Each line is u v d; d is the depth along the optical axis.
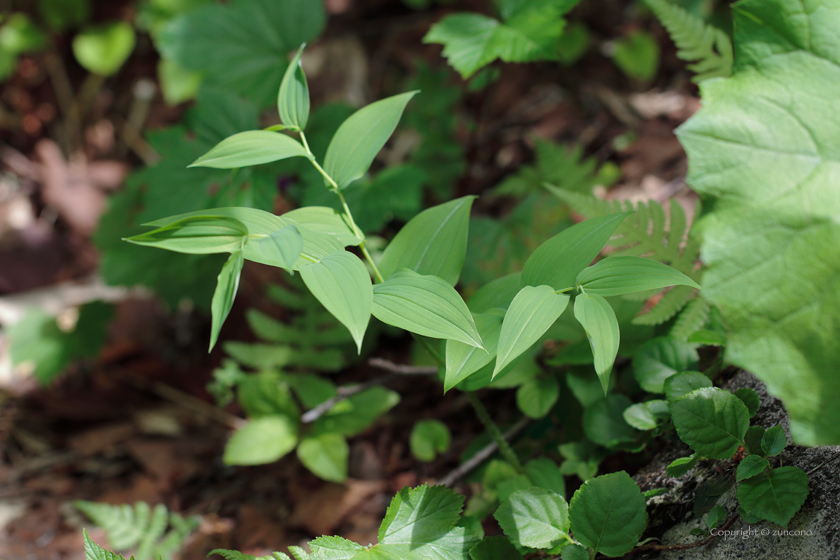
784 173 1.02
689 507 1.08
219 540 1.40
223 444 1.78
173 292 1.89
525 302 1.01
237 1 1.65
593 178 1.78
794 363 1.00
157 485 1.67
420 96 1.99
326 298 0.99
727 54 1.21
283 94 1.07
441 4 2.77
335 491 1.44
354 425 1.34
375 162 2.29
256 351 1.44
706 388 1.05
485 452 1.22
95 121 2.88
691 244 1.16
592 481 1.05
